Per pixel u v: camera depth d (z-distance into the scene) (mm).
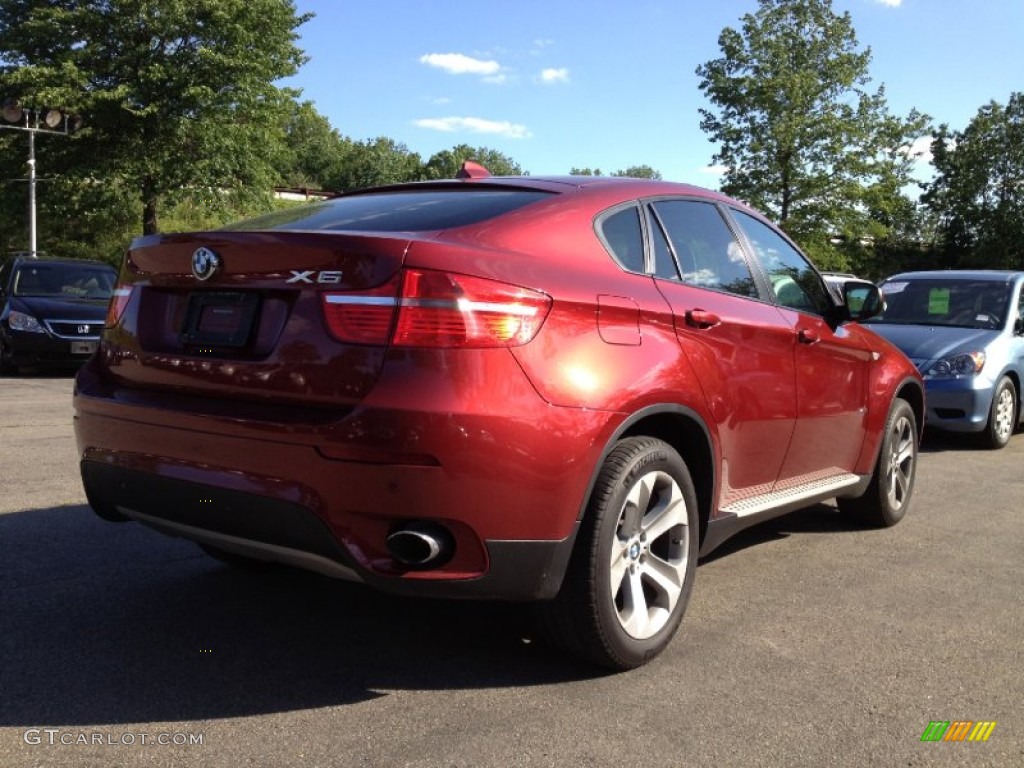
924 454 8023
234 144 28000
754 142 31219
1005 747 2689
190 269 3057
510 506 2666
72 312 11930
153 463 2984
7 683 2947
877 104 31531
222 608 3705
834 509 5742
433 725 2730
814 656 3330
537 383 2729
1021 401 8602
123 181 27766
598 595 2939
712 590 4082
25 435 7254
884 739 2711
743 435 3680
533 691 2984
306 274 2764
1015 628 3662
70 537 4566
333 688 2982
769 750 2623
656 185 3760
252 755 2527
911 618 3754
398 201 3486
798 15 31328
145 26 26562
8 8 26562
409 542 2623
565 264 3047
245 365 2838
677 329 3326
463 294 2641
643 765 2518
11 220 30328
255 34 27672
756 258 4172
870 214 32500
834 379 4434
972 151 48281
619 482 2961
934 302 9242
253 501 2719
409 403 2555
